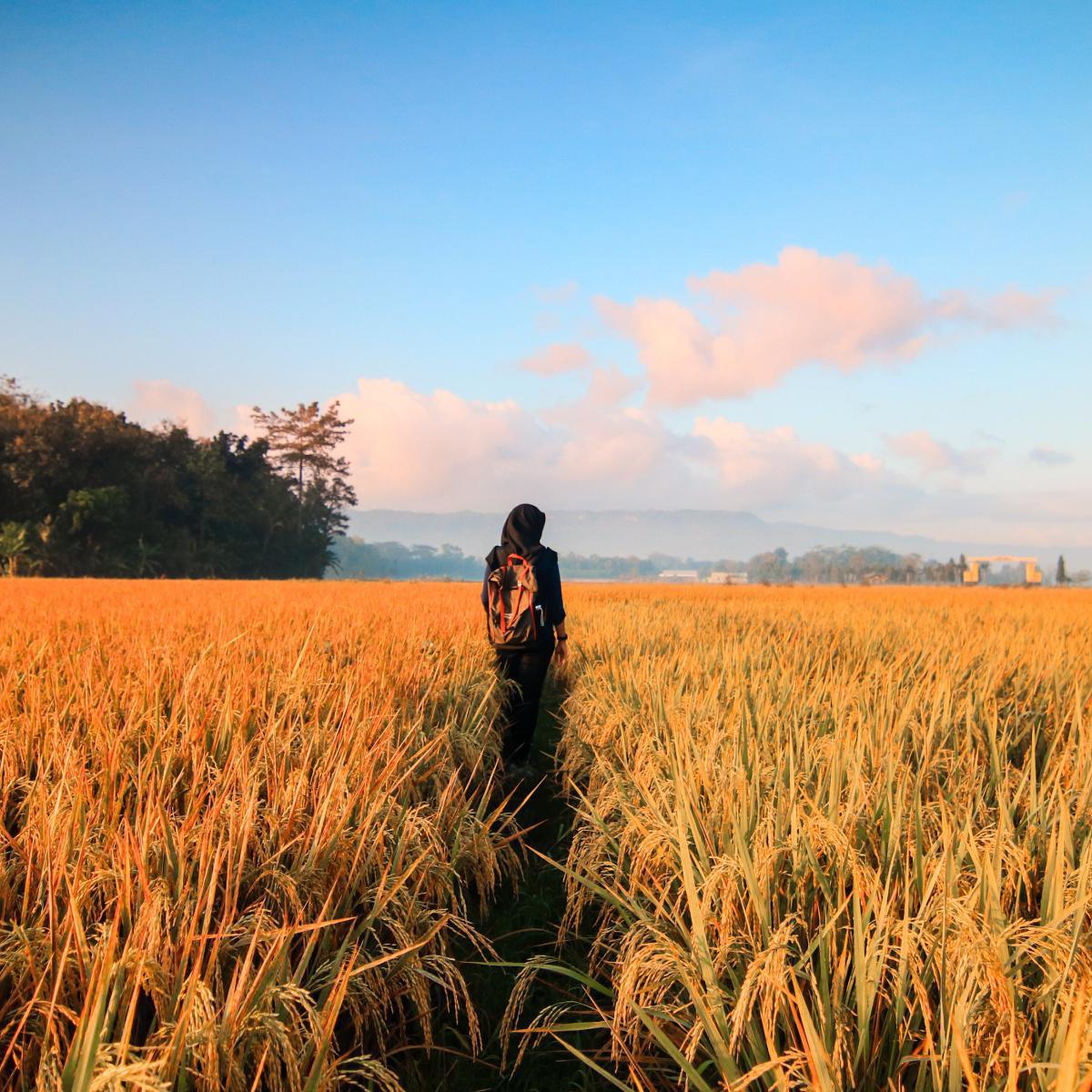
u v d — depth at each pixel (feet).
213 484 237.86
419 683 18.67
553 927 11.37
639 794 11.66
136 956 6.20
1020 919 7.03
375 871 9.23
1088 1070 4.88
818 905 8.05
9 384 207.82
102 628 27.50
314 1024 6.06
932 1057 5.58
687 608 58.70
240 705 13.74
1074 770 11.36
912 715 14.24
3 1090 5.74
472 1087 8.17
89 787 9.61
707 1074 6.97
